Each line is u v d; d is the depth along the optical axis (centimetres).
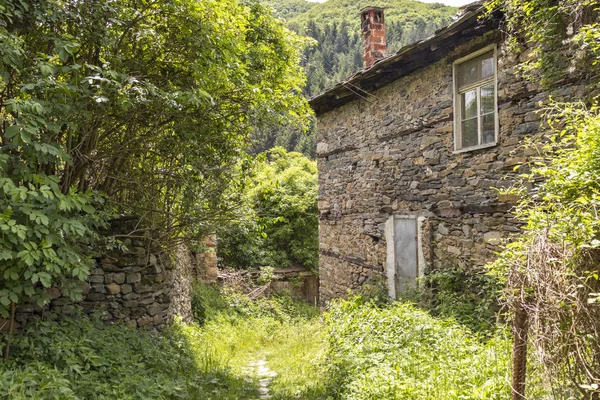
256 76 690
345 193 993
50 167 495
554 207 281
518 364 275
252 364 785
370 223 900
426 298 712
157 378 486
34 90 415
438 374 416
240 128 650
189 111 587
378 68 760
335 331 679
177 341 677
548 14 454
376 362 496
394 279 826
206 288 1359
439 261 717
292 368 698
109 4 465
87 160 541
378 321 611
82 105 445
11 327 425
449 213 692
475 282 632
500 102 590
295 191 2208
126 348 527
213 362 691
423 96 745
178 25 516
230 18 584
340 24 6506
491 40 601
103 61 457
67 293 430
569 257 235
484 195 621
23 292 430
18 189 355
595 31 373
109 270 615
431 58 713
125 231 636
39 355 422
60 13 432
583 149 274
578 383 240
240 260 1933
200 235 729
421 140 751
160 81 554
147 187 643
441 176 706
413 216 770
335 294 1038
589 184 257
